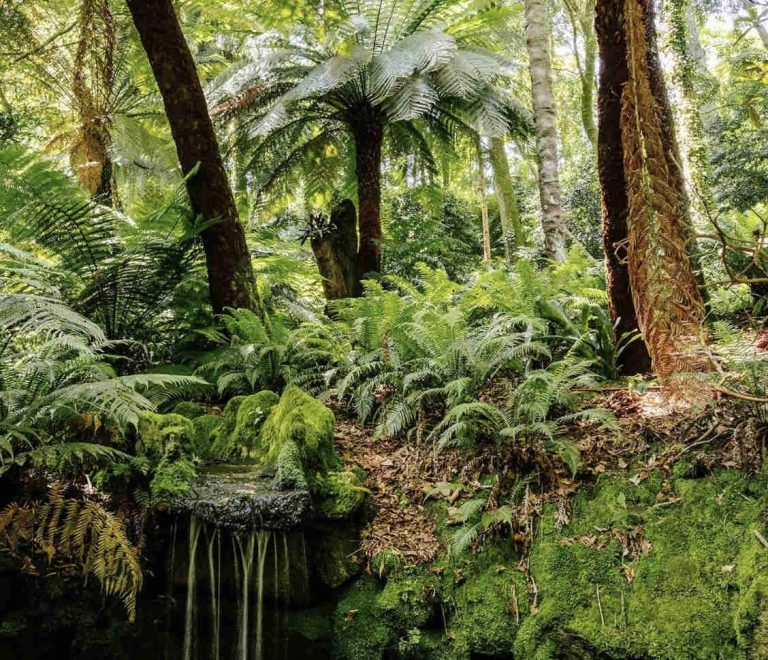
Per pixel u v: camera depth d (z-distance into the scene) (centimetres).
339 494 317
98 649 292
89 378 316
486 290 449
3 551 279
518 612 276
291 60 749
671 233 250
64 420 304
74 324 293
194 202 462
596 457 309
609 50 359
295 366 444
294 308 604
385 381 394
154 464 307
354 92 704
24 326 271
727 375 269
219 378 409
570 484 302
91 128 547
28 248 421
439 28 751
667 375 262
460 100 718
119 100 759
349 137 855
